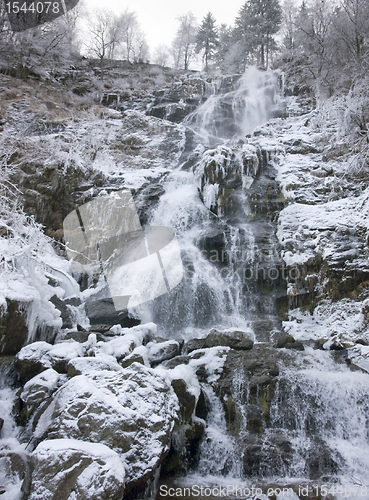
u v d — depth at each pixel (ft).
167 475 15.66
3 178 30.09
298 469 15.80
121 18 109.91
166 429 13.71
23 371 17.48
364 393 18.10
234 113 63.98
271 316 27.91
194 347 22.68
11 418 15.98
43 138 40.81
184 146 52.29
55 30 84.17
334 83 56.18
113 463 10.98
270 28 111.55
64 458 10.82
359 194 34.06
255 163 37.81
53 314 22.47
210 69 120.06
